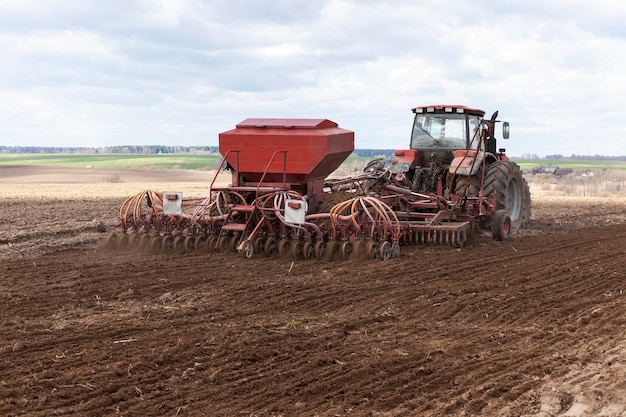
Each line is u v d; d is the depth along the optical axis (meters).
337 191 14.85
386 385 6.29
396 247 12.98
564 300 9.65
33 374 6.46
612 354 7.15
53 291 9.93
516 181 17.73
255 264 12.15
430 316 8.80
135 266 11.87
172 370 6.63
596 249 14.35
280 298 9.62
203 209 13.51
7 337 7.64
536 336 7.86
